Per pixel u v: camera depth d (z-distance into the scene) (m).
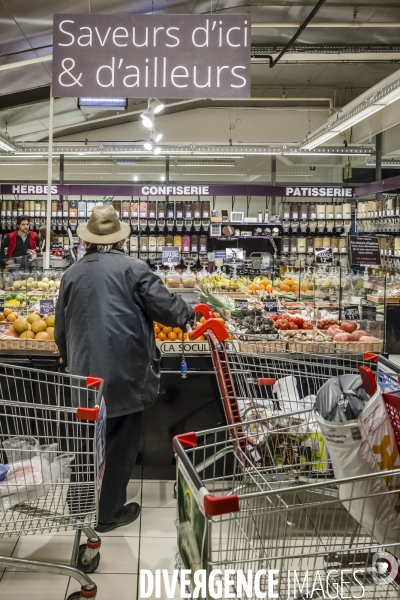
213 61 3.84
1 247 8.91
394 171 14.95
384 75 12.37
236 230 12.42
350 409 1.92
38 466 2.37
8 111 11.80
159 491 3.68
